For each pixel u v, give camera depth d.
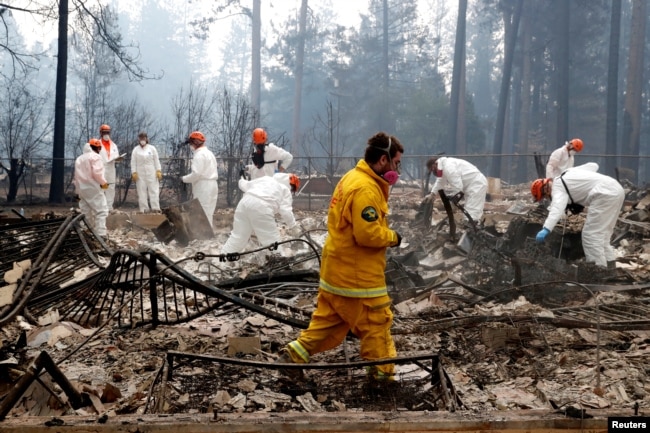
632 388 5.11
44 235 8.42
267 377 5.22
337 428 3.53
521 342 6.05
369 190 4.60
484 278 8.25
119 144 27.53
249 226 9.91
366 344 4.82
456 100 39.53
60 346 6.15
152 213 16.38
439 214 16.31
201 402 4.65
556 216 8.98
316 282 8.32
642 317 7.05
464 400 4.90
